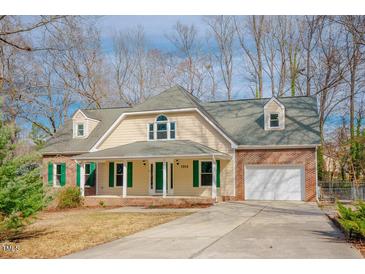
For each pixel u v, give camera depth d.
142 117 26.50
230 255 8.78
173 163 25.62
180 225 14.04
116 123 26.77
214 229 12.85
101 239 11.52
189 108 24.91
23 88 30.39
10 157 10.95
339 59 34.44
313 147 23.25
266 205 20.89
